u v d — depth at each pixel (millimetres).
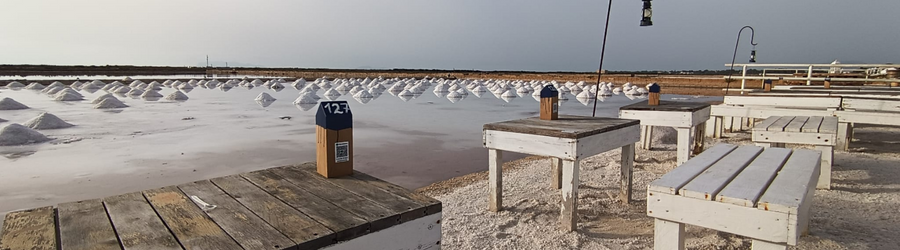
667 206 1857
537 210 3365
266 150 6266
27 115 10516
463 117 10789
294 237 1288
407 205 1595
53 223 1363
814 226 2822
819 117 4488
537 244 2707
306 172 2041
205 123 9258
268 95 15789
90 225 1358
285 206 1566
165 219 1422
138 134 7695
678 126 4336
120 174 4840
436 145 6762
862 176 4062
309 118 10359
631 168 3477
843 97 5566
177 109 12352
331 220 1432
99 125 8805
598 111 12648
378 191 1761
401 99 17312
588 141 2863
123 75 47625
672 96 19656
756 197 1697
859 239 2602
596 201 3553
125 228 1341
